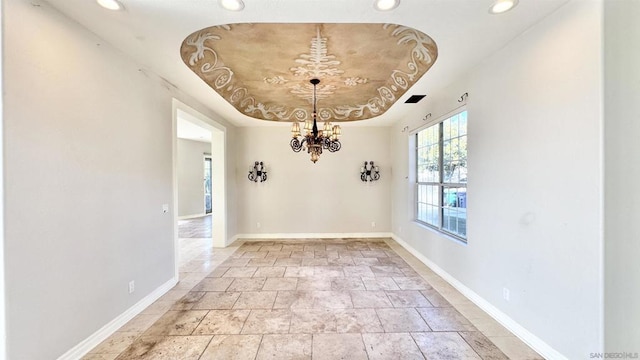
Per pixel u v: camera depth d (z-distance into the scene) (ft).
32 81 5.87
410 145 16.94
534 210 7.20
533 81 7.18
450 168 12.75
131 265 9.00
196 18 6.81
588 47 5.73
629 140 5.49
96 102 7.57
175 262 11.83
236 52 10.39
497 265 8.71
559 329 6.50
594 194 5.67
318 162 21.04
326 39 9.46
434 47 8.80
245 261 15.24
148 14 6.61
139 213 9.43
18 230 5.60
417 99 13.83
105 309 7.86
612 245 5.52
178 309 9.64
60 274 6.49
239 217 20.89
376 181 21.21
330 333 8.11
